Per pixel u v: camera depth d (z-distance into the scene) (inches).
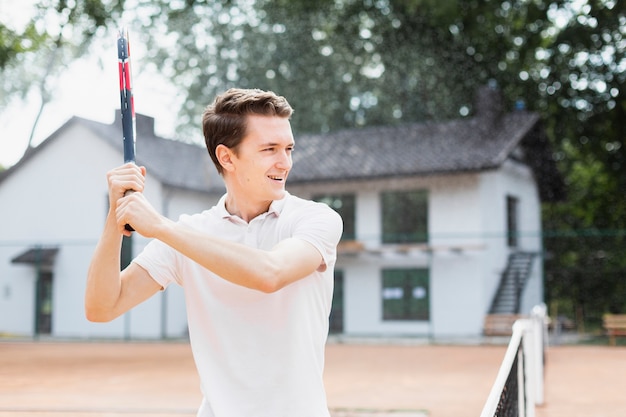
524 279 1007.6
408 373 533.3
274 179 92.9
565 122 1163.3
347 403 379.9
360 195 1047.0
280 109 92.6
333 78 1296.8
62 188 1083.9
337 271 1027.3
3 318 1083.9
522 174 1112.2
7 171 1100.5
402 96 1290.6
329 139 1159.0
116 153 1059.9
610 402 390.6
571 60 1131.9
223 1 1247.5
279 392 89.7
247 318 90.1
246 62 1274.6
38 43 1176.2
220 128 92.2
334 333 1015.0
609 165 1154.0
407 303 988.6
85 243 1045.2
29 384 477.1
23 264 1082.7
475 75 1237.7
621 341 868.6
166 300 991.0
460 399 396.2
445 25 1173.7
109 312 95.7
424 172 987.9
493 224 1001.5
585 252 1060.5
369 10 1261.1
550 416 346.6
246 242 93.8
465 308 957.2
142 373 543.5
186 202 1051.3
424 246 957.2
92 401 390.0
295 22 1273.4
